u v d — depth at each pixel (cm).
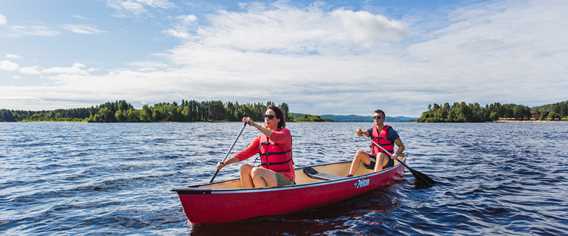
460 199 588
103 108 11138
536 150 1420
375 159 733
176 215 489
